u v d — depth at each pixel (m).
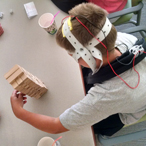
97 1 1.00
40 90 0.79
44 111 0.83
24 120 0.75
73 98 0.83
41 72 0.89
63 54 0.90
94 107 0.63
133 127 1.38
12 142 0.81
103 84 0.63
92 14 0.51
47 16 0.92
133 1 0.99
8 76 0.63
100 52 0.55
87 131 0.78
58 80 0.87
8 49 0.96
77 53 0.55
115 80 0.61
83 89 0.83
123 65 0.59
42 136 0.80
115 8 1.02
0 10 1.05
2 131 0.83
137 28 0.92
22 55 0.94
